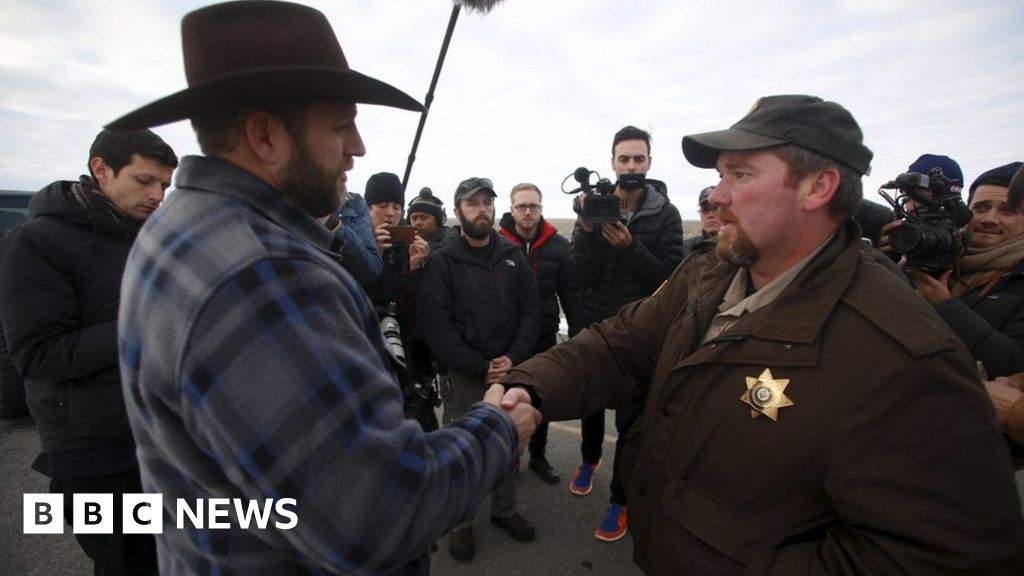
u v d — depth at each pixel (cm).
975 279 177
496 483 86
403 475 68
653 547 113
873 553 82
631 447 132
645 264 255
